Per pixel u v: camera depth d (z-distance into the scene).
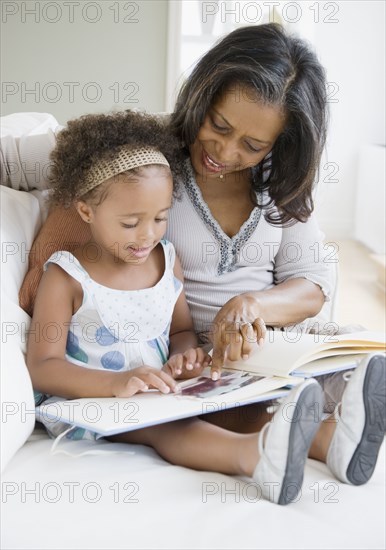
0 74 4.61
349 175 5.37
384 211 4.64
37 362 1.32
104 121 1.38
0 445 1.14
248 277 1.62
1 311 1.28
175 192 1.54
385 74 5.26
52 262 1.38
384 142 5.30
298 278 1.65
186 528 1.05
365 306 3.69
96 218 1.37
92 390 1.28
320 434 1.27
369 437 1.19
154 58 4.70
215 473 1.22
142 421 1.14
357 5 5.21
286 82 1.40
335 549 1.02
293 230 1.66
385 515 1.12
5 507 1.07
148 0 4.63
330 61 5.25
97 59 4.66
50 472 1.18
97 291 1.39
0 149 1.60
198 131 1.45
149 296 1.44
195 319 1.60
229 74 1.37
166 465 1.25
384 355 1.20
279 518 1.09
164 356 1.47
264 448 1.14
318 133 1.50
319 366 1.34
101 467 1.21
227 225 1.59
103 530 1.03
